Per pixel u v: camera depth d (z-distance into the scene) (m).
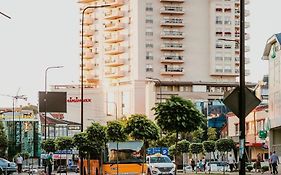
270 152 63.22
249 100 18.41
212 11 161.12
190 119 52.03
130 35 162.38
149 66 159.38
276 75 64.25
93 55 171.00
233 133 93.75
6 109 159.50
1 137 110.69
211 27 161.12
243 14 18.98
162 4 160.38
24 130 129.62
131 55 161.75
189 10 160.88
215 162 77.38
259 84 91.00
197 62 161.12
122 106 162.50
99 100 166.62
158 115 52.41
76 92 165.12
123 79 163.25
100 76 169.38
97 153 50.06
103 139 51.88
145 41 159.25
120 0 163.88
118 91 163.62
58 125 129.88
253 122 84.00
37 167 92.06
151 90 154.00
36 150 127.75
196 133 104.38
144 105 157.38
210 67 161.00
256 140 82.12
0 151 110.62
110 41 165.75
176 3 160.50
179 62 160.25
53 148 69.75
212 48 161.00
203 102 121.94
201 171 75.75
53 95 78.00
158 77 159.62
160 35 159.75
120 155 47.22
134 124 58.81
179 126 51.97
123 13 163.88
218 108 118.19
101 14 169.00
